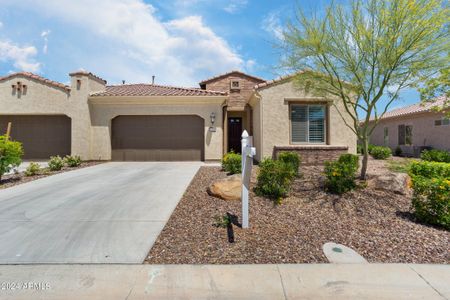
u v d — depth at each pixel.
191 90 16.78
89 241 4.91
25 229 5.47
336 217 6.13
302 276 3.81
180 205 6.98
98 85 16.38
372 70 7.88
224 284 3.61
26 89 15.20
